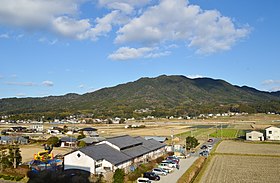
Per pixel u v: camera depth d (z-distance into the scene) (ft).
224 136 327.47
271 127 293.02
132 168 136.87
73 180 116.06
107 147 150.61
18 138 269.85
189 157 190.80
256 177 127.65
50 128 418.51
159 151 194.29
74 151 132.67
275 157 186.91
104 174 123.34
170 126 472.85
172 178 128.36
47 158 176.14
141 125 472.44
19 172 131.13
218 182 118.21
